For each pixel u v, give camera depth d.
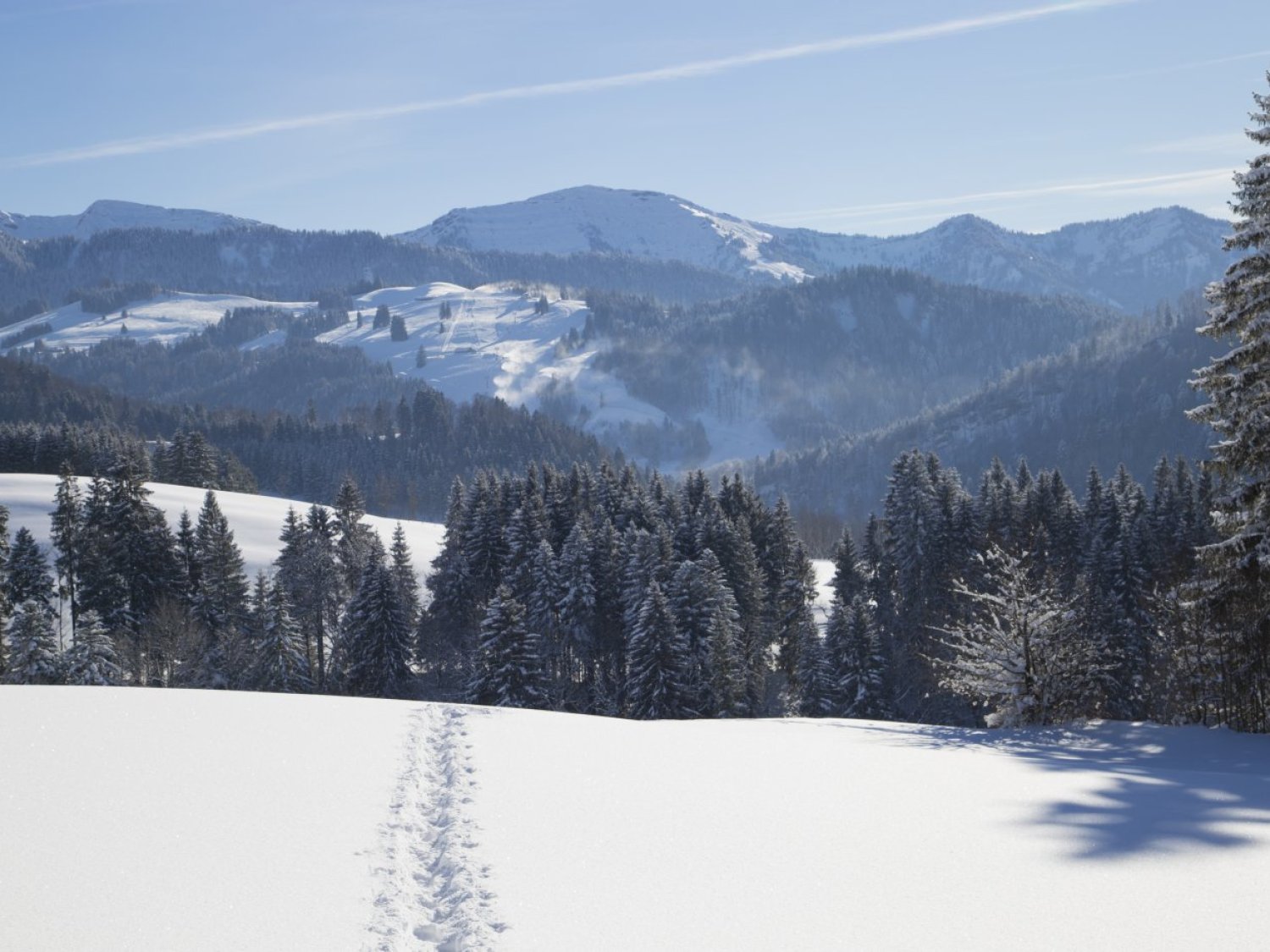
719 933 7.86
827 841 10.50
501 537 72.94
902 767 15.29
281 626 58.03
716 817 11.45
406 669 60.59
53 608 70.06
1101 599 48.50
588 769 13.88
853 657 56.72
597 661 66.12
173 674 60.84
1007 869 9.56
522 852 9.93
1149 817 11.72
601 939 7.71
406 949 7.54
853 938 7.78
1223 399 23.52
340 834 10.28
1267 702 24.27
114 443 139.38
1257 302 22.58
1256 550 23.36
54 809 10.43
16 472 132.12
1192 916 8.23
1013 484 87.75
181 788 11.58
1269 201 22.39
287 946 7.41
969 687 27.83
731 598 58.22
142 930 7.57
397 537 82.69
